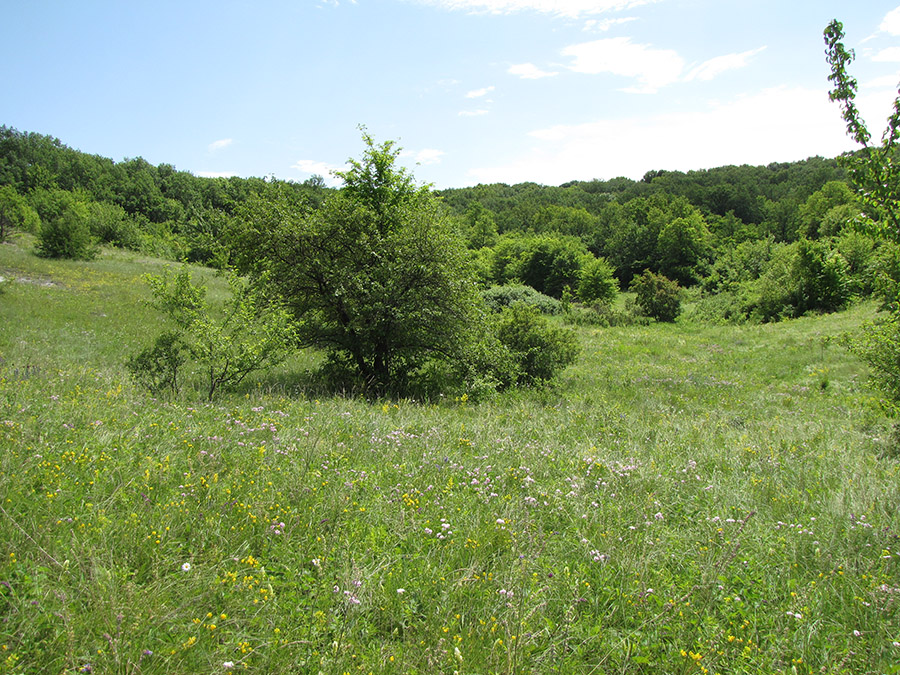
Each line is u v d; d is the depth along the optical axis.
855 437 9.31
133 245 48.38
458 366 13.52
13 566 2.73
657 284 39.16
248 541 3.44
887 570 3.83
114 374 9.58
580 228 106.75
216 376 9.12
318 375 12.87
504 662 2.56
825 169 99.56
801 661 2.74
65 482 3.76
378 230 13.20
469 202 152.88
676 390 16.12
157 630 2.54
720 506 5.18
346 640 2.69
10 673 2.14
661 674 2.72
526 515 4.23
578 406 11.80
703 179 135.50
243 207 12.55
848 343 8.99
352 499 4.32
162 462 4.50
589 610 3.21
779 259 38.12
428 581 3.28
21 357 10.60
